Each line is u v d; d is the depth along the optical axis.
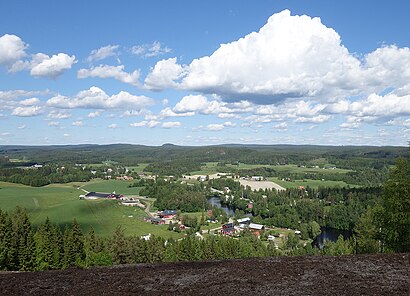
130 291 18.06
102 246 66.50
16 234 55.50
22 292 18.62
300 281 18.75
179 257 63.94
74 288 19.12
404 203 34.38
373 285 17.62
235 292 17.28
